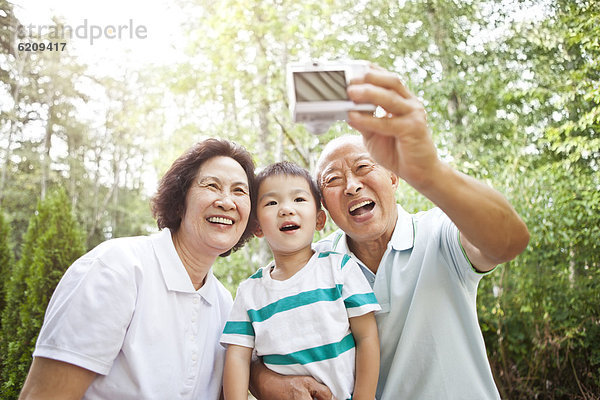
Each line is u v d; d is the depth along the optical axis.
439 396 1.48
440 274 1.57
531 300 4.93
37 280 6.39
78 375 1.35
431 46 9.05
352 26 9.19
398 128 0.96
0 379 6.16
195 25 9.69
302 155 8.91
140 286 1.49
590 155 5.55
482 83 8.02
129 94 14.81
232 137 9.29
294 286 1.58
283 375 1.47
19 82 17.38
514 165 5.23
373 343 1.50
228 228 1.63
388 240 1.73
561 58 7.18
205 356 1.62
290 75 0.97
